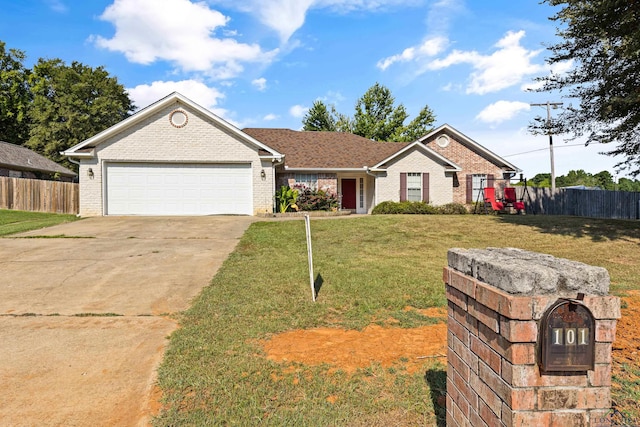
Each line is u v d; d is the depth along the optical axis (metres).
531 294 1.62
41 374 3.57
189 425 2.79
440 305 5.53
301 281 6.64
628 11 9.22
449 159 21.59
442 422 2.80
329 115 44.62
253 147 16.27
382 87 42.59
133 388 3.33
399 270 7.54
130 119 15.30
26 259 8.06
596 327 1.60
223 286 6.34
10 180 18.94
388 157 19.25
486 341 1.88
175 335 4.45
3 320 4.95
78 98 37.69
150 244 9.76
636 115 10.91
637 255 9.18
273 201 16.53
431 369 3.62
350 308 5.39
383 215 16.30
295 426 2.77
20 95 40.00
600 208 19.86
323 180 19.81
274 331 4.57
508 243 10.79
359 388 3.28
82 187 15.29
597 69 11.37
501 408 1.71
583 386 1.62
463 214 18.73
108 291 6.16
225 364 3.72
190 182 16.03
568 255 9.29
